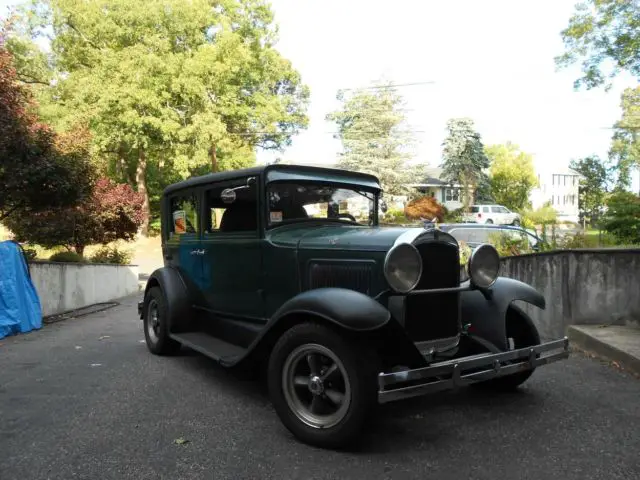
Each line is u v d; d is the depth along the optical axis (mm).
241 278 5035
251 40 32781
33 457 3471
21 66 29250
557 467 3221
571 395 4602
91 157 12555
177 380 5348
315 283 4254
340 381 3604
